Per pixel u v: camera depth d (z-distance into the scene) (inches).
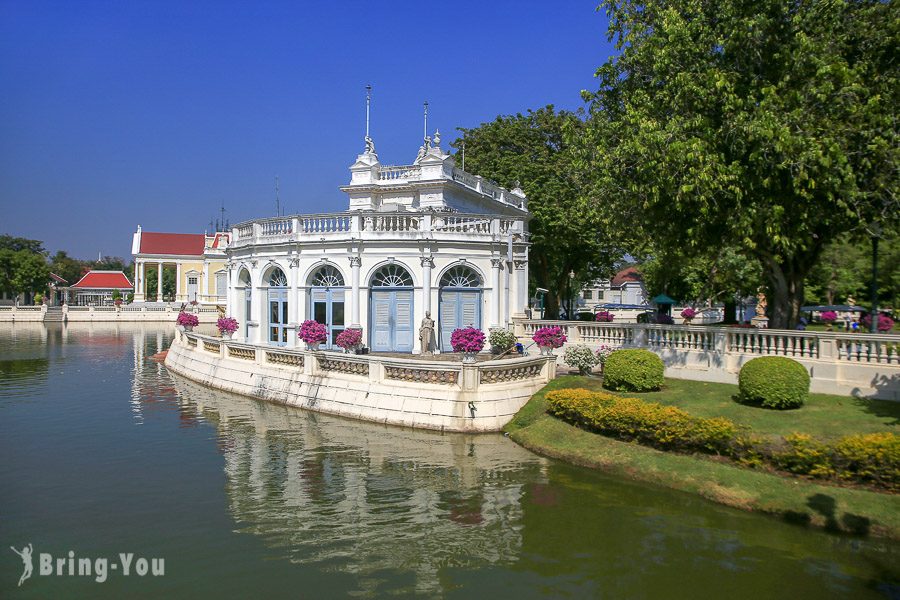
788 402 576.1
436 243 1013.8
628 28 810.2
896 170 606.9
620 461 542.3
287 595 337.7
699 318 2293.3
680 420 535.5
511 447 623.8
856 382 617.0
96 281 3841.0
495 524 432.8
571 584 349.1
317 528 427.5
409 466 562.6
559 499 479.2
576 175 1204.5
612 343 877.2
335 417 759.7
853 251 1448.1
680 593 336.8
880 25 647.8
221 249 3312.0
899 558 369.4
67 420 749.3
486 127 1759.4
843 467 446.0
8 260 3161.9
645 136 671.8
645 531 418.3
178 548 397.1
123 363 1314.0
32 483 519.8
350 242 1018.1
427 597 336.2
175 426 716.0
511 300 1101.1
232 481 525.0
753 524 424.2
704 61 695.7
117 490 503.5
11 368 1225.4
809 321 1546.5
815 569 360.8
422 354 973.8
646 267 1803.6
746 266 1379.2
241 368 933.8
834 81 623.5
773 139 599.5
